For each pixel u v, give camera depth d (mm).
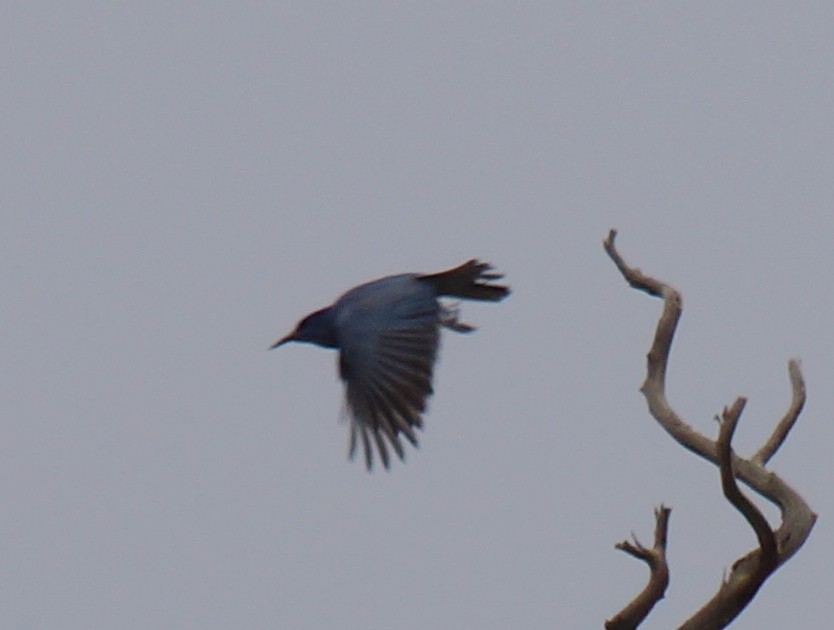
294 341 15344
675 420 17859
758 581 16906
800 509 17344
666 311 18000
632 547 16484
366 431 14523
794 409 18000
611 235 18359
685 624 17234
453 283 15945
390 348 14781
